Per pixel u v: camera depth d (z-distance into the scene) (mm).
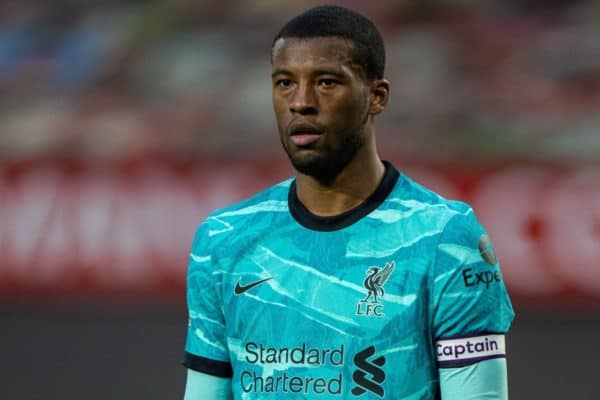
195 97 44812
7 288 35156
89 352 27500
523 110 40969
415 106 41719
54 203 35812
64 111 45344
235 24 47250
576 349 26547
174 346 27922
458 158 37438
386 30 44938
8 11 49438
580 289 31125
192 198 35594
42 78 46906
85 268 35000
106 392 23984
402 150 39906
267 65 45531
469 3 45156
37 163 36469
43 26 48719
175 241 35031
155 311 32625
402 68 43156
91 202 35625
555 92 41406
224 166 36312
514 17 44312
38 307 33531
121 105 45281
